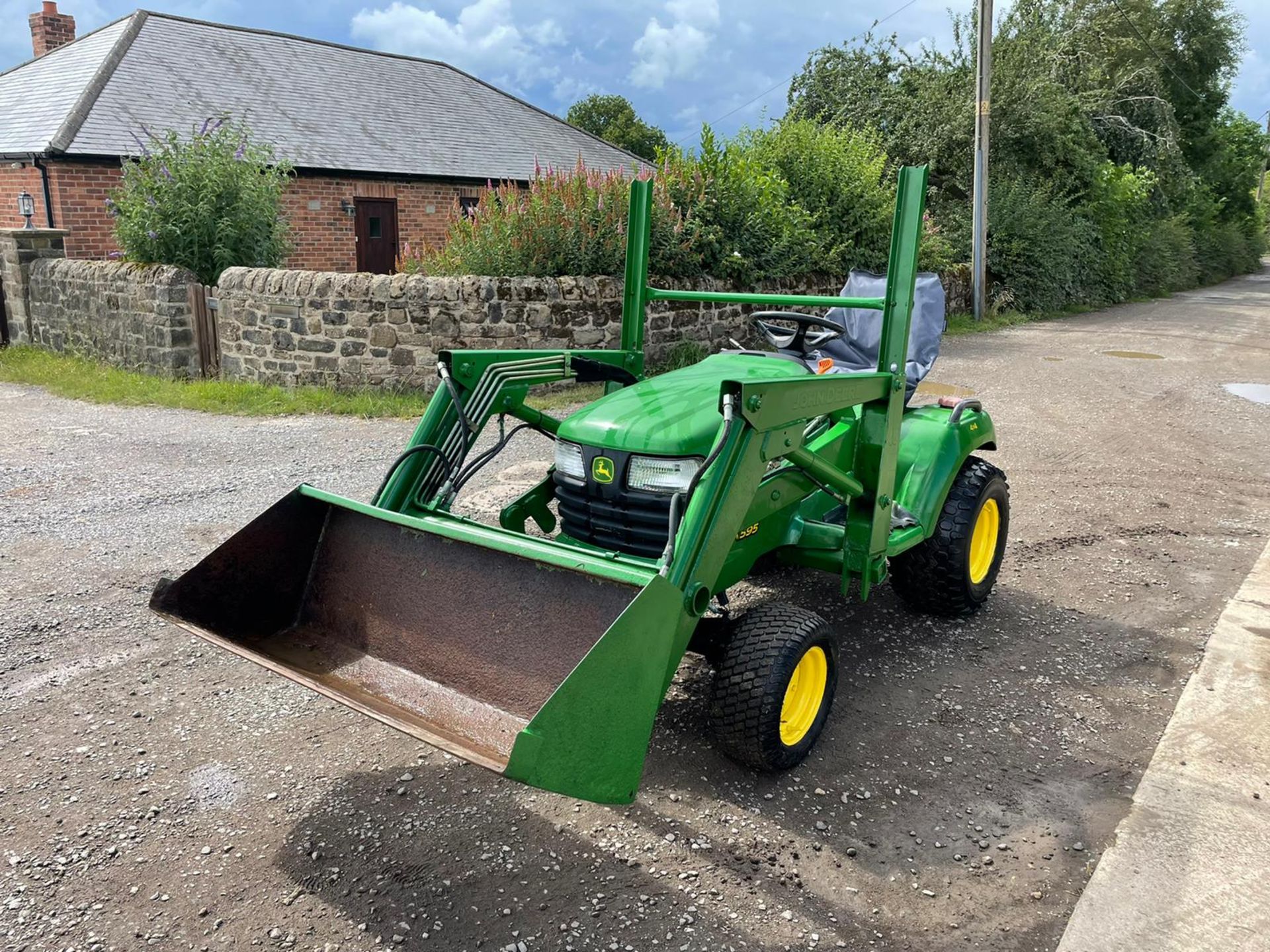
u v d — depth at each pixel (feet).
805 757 11.02
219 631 10.35
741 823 9.82
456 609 9.92
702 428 10.48
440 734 9.01
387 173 52.26
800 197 44.47
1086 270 69.77
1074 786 10.63
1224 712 12.16
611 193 33.91
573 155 64.80
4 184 45.98
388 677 10.07
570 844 9.45
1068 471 23.98
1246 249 129.29
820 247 42.24
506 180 56.49
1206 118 122.93
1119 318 63.21
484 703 9.43
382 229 54.19
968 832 9.78
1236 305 75.56
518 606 9.55
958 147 64.44
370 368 30.25
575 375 13.26
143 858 9.16
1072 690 12.85
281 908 8.52
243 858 9.18
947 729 11.80
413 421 27.89
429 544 10.26
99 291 35.99
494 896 8.70
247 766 10.70
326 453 24.41
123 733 11.33
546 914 8.48
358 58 65.57
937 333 14.57
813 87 71.05
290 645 10.64
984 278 58.54
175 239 34.63
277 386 31.27
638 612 7.98
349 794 10.20
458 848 9.36
